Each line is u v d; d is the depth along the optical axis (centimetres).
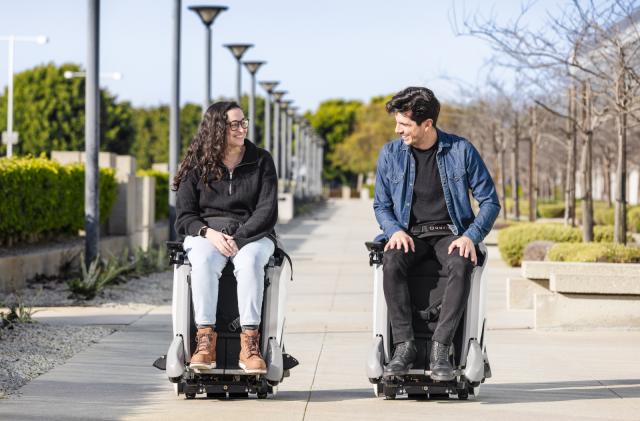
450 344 781
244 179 823
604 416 770
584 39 1781
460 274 778
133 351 1123
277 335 813
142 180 2761
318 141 10288
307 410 784
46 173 2133
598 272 1361
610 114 2000
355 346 1178
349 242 3466
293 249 3094
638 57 1756
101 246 2295
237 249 792
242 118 823
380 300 806
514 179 3831
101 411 788
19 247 2048
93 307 1562
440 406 804
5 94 7375
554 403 822
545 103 2966
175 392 850
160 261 2155
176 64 2395
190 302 802
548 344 1205
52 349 1125
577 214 4138
